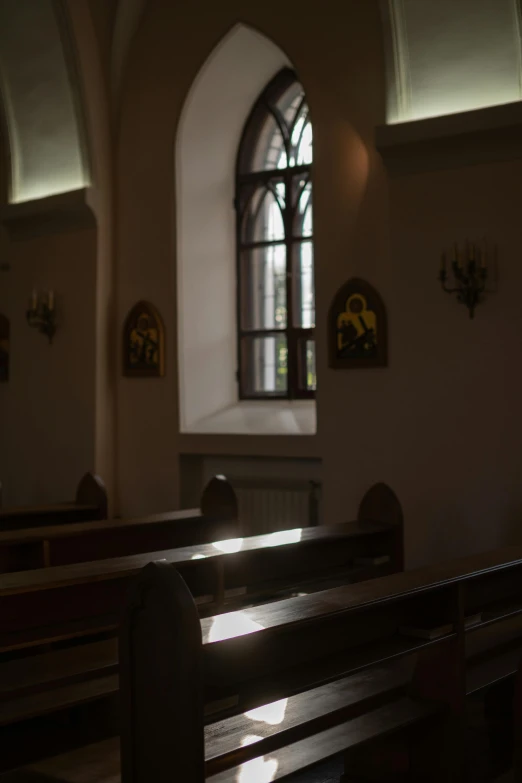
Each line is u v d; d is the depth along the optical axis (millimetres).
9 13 8266
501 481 6336
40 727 4570
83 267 8648
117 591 4582
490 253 6395
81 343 8656
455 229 6535
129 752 2842
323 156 7344
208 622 3062
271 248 8562
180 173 8305
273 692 3053
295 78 8352
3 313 9773
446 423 6578
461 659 3744
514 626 4691
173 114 8266
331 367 7211
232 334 8750
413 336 6730
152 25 8430
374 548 5715
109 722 4605
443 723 3715
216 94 8352
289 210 8391
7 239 9727
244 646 3117
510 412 6316
